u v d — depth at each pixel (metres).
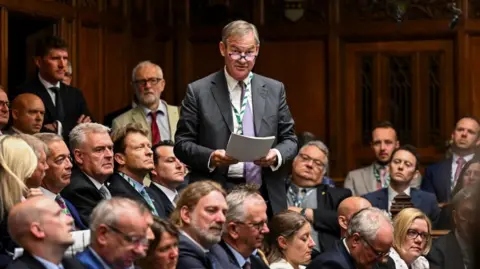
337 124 24.08
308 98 24.19
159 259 9.77
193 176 11.78
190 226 10.62
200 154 11.38
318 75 24.12
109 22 21.53
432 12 23.75
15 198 9.79
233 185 11.85
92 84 20.75
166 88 24.02
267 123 11.77
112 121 17.92
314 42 24.11
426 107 24.03
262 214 11.05
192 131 11.74
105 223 9.00
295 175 16.39
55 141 11.38
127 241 8.98
